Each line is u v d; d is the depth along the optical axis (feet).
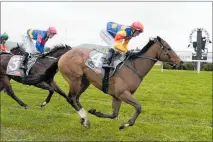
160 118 20.21
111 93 15.11
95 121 18.33
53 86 19.11
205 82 36.73
